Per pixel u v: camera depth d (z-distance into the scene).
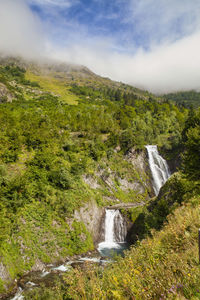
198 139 21.92
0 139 37.09
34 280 19.89
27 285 19.00
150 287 4.93
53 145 43.66
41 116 65.44
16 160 35.41
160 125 92.44
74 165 41.19
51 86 194.25
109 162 55.78
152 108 129.25
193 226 7.87
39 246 24.20
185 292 4.24
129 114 106.62
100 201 41.44
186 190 23.80
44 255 23.86
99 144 57.25
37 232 25.23
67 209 30.31
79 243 28.36
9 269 19.77
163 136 83.94
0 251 20.19
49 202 29.61
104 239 37.03
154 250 7.73
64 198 31.44
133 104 141.38
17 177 27.84
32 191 29.08
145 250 8.47
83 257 26.95
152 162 66.81
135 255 8.66
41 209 27.91
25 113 63.66
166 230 9.70
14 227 23.27
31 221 25.66
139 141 67.69
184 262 5.53
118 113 103.25
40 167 34.75
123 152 63.12
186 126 61.56
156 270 5.63
